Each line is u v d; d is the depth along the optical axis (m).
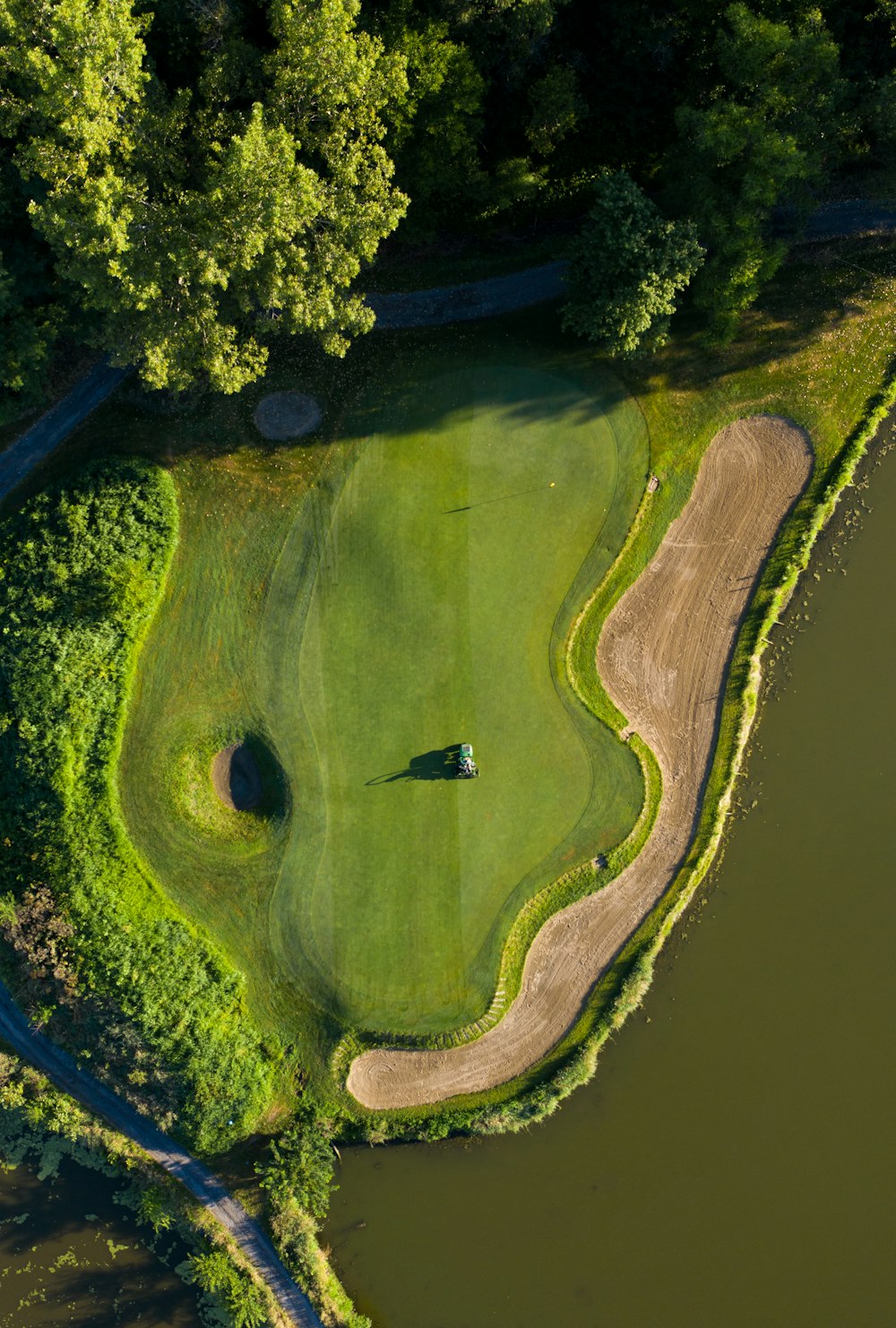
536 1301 49.56
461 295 52.75
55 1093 50.50
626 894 51.66
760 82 44.84
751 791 52.09
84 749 50.34
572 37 48.47
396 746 51.31
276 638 51.66
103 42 37.28
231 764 52.06
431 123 45.59
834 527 53.12
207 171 43.41
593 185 48.19
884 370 53.56
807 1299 49.12
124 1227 50.62
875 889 51.41
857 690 52.34
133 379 52.06
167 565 51.66
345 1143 50.91
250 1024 50.84
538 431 52.41
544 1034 51.19
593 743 51.88
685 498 52.84
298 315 43.31
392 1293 49.75
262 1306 48.97
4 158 43.97
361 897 50.97
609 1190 50.22
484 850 51.28
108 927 48.94
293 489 52.09
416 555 51.84
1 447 51.97
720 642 52.62
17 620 50.38
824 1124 50.28
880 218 53.28
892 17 45.78
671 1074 50.81
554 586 52.22
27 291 46.12
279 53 40.59
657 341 49.03
